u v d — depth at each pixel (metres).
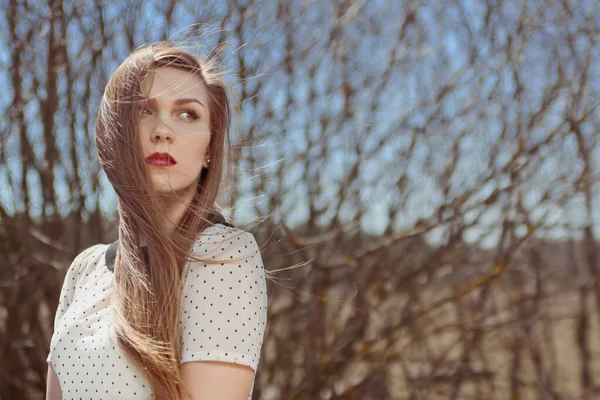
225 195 1.48
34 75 3.48
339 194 3.83
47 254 3.59
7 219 3.49
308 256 3.77
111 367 1.21
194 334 1.16
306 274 3.80
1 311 3.62
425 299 4.05
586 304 4.25
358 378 3.93
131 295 1.22
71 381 1.29
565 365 4.51
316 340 3.84
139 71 1.28
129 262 1.24
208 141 1.33
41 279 3.62
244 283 1.20
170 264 1.20
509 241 3.77
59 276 3.49
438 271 3.91
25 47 3.46
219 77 1.39
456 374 3.86
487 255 3.98
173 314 1.17
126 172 1.25
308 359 3.81
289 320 3.88
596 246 4.18
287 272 3.77
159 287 1.18
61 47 3.46
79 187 3.47
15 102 3.48
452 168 3.81
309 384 3.70
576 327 4.32
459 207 3.59
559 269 4.26
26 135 3.51
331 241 3.86
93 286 1.39
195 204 1.33
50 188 3.51
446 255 3.90
